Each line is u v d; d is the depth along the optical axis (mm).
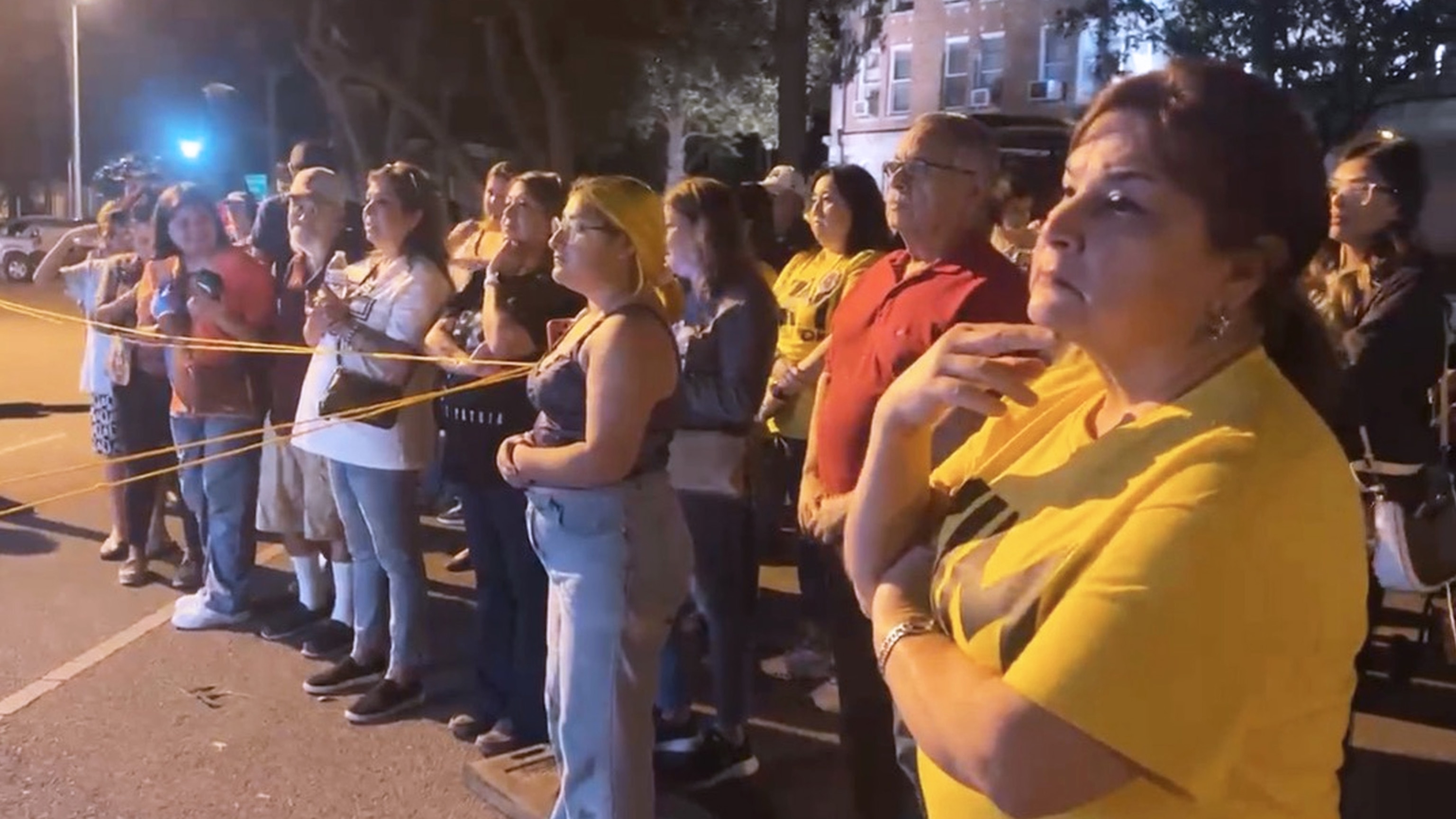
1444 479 3898
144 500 5848
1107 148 1275
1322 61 17266
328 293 4273
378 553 4414
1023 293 2670
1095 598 1179
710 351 3785
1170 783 1178
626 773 2988
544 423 3072
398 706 4441
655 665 3045
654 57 19641
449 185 19984
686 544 3127
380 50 18984
